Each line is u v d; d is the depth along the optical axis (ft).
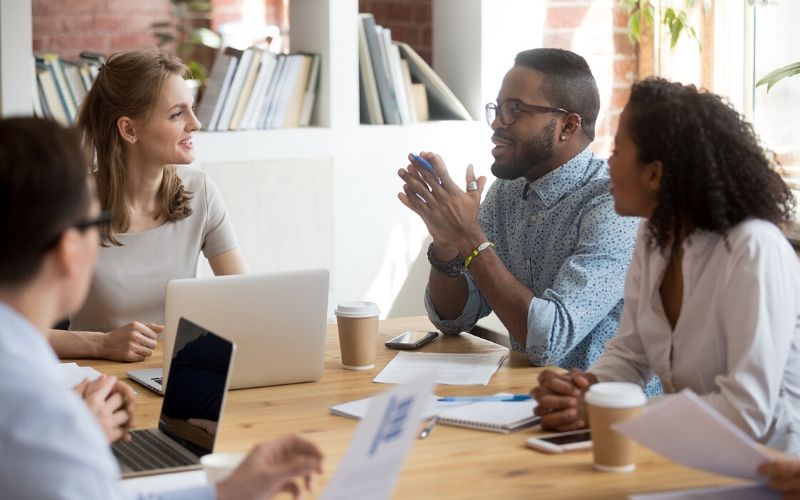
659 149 5.95
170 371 6.00
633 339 6.79
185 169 9.48
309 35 12.99
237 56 12.24
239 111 12.29
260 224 12.48
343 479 4.17
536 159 8.25
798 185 11.76
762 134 12.25
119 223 8.89
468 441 5.72
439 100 13.71
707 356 6.14
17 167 3.72
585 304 7.57
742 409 5.66
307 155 12.66
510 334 8.05
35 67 11.64
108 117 8.79
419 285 13.57
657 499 4.69
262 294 6.77
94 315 8.85
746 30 12.33
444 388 6.83
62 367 7.17
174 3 17.29
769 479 4.54
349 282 13.10
